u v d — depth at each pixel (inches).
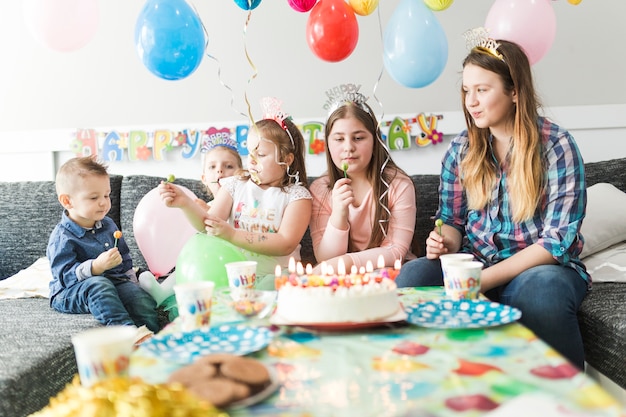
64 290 71.9
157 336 41.4
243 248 74.5
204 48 71.6
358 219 78.6
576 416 26.1
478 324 42.2
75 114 102.5
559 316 58.0
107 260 71.3
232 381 31.8
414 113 96.2
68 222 77.5
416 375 33.5
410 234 77.2
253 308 46.7
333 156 78.0
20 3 101.7
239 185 81.7
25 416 49.6
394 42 70.3
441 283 65.2
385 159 79.5
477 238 71.0
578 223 64.6
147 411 24.9
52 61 102.0
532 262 63.3
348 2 71.0
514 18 74.3
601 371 60.1
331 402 30.3
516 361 35.1
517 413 26.7
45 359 53.6
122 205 90.0
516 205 66.6
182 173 100.1
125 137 99.7
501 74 65.4
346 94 79.3
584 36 96.0
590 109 96.0
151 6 68.4
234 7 98.4
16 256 89.1
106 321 67.0
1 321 66.5
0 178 103.4
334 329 42.4
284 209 78.6
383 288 44.5
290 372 34.7
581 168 65.9
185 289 43.6
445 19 96.2
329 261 71.8
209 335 40.4
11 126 103.7
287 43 98.5
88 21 75.0
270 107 81.8
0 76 103.1
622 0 95.3
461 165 71.7
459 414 28.4
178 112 100.8
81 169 76.4
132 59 100.8
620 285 70.5
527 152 65.4
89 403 25.8
